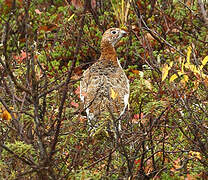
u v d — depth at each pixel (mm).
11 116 7758
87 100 11070
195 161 8867
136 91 10539
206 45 13289
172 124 9828
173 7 14859
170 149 9391
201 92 9891
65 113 8523
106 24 14672
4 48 6938
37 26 13180
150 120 9078
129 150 9227
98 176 7656
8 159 8031
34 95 7312
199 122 9195
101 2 15148
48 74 12578
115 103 11094
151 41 14164
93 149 9039
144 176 8625
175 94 9617
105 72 11797
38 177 7504
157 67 11336
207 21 9906
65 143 8031
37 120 7379
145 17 14703
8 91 8148
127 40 14078
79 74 13414
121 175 8508
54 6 15320
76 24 13977
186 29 14594
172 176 8406
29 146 7336
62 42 13977
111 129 9375
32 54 7520
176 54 12695
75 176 7504
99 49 14188
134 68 13469
